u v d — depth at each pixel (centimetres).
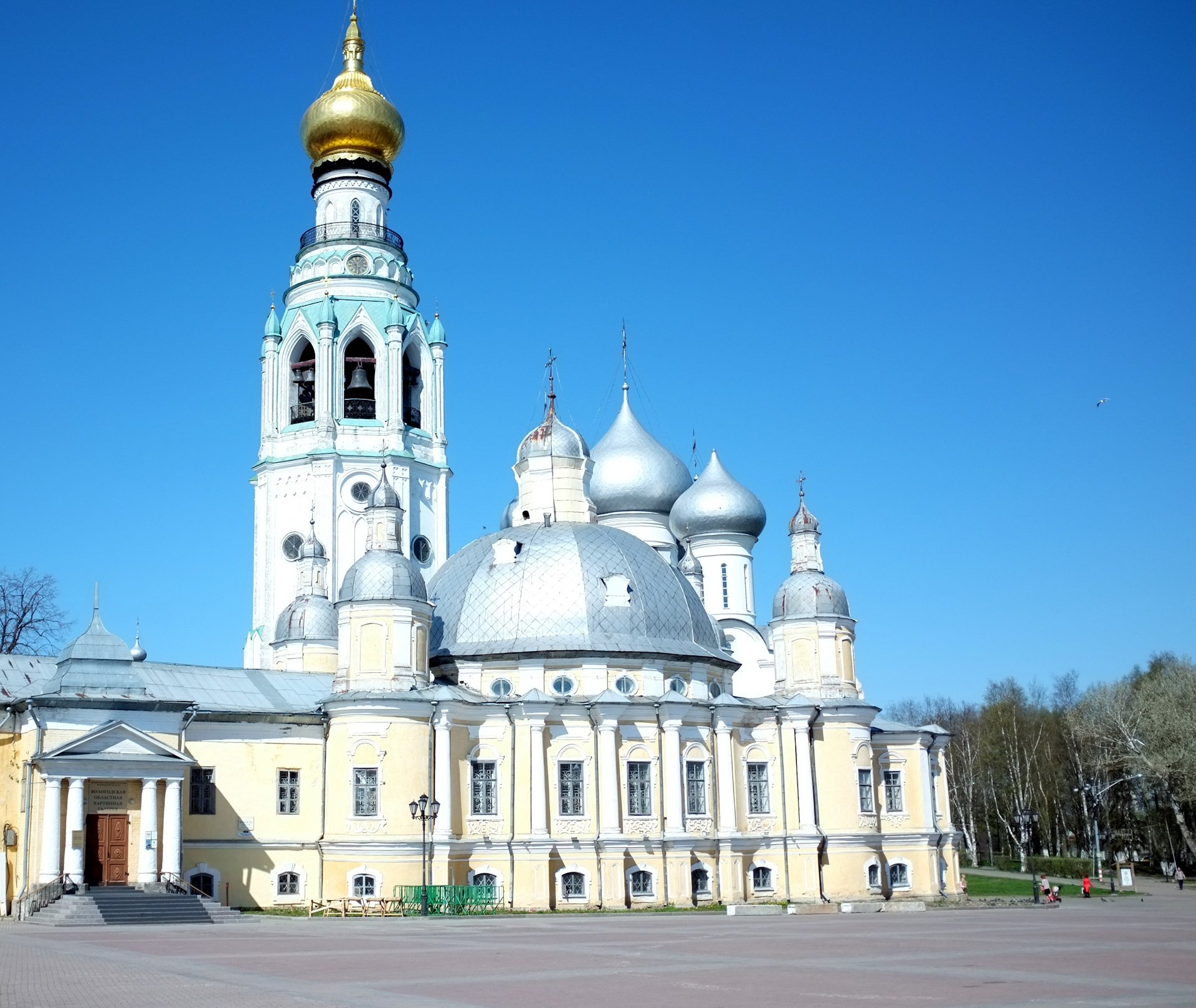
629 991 3039
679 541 11819
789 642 9100
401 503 10212
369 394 10912
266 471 10638
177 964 3812
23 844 6712
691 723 8306
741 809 8475
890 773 9162
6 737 6988
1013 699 16762
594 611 8450
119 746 6794
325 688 8331
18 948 4566
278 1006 2791
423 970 3588
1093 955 3912
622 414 12125
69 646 7081
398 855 7444
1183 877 11856
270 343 10938
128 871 6800
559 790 7956
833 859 8594
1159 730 11781
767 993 2967
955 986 3075
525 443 9588
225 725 7538
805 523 9419
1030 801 14738
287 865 7544
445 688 7862
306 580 9956
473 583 8675
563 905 7750
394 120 11338
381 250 11119
